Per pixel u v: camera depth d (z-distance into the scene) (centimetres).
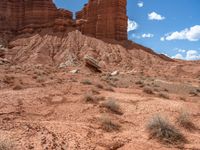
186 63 8650
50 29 10000
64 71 4297
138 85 2680
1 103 1209
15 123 852
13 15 10600
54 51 8531
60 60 7919
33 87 1917
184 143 800
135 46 9806
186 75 6756
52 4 10819
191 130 957
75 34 9562
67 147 669
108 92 1794
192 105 1400
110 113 1122
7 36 9969
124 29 10431
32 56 7875
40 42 9075
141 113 1155
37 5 10531
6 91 1658
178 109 1238
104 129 897
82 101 1348
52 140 702
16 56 8225
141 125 982
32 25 10244
